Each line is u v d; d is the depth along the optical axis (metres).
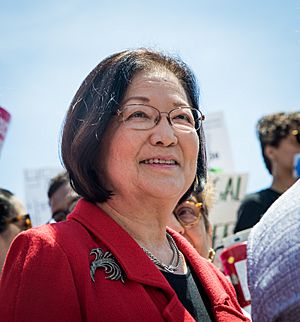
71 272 1.86
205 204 3.16
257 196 4.39
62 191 3.94
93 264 1.92
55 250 1.88
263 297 1.48
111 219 2.09
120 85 2.15
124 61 2.19
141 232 2.18
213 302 2.12
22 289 1.80
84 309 1.83
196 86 2.42
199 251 3.05
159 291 1.98
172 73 2.29
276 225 1.50
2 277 1.91
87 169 2.14
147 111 2.13
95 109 2.14
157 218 2.19
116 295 1.88
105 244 2.00
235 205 4.85
